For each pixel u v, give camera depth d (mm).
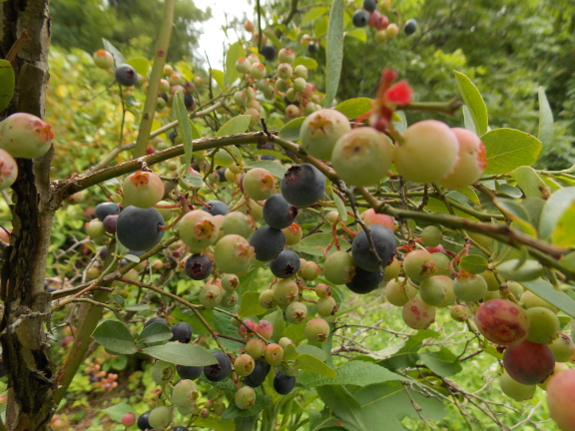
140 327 387
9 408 136
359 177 86
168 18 239
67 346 422
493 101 997
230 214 143
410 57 991
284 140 117
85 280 248
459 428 414
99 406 515
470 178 98
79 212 555
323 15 483
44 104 115
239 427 203
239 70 303
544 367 116
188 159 121
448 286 139
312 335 172
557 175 146
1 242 123
